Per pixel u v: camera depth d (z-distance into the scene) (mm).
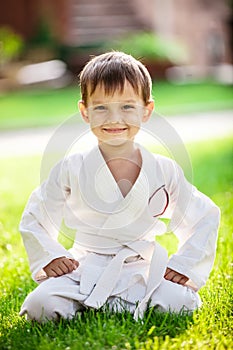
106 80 3686
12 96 18125
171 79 20859
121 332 3369
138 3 23000
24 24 21906
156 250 3773
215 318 3701
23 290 4391
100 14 22516
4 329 3666
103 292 3662
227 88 18891
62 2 22016
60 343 3332
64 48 20375
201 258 3777
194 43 23891
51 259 3760
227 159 9094
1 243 5605
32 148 11477
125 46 20453
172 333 3445
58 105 16375
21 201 7371
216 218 3891
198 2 23891
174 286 3709
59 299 3625
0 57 19531
